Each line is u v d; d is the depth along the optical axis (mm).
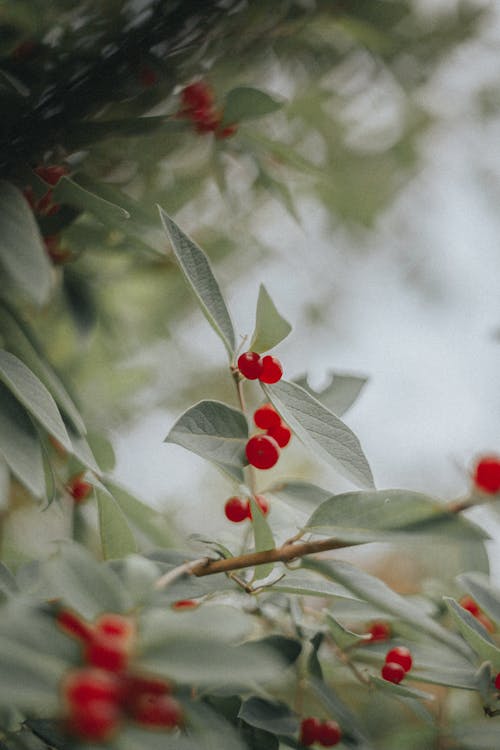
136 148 382
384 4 391
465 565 341
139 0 346
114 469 363
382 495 268
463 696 387
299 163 394
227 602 322
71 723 210
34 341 319
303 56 411
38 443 280
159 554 304
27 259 263
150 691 219
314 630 325
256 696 302
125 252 361
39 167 337
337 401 324
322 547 269
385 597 263
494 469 257
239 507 309
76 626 230
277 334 294
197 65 372
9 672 207
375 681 306
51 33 337
